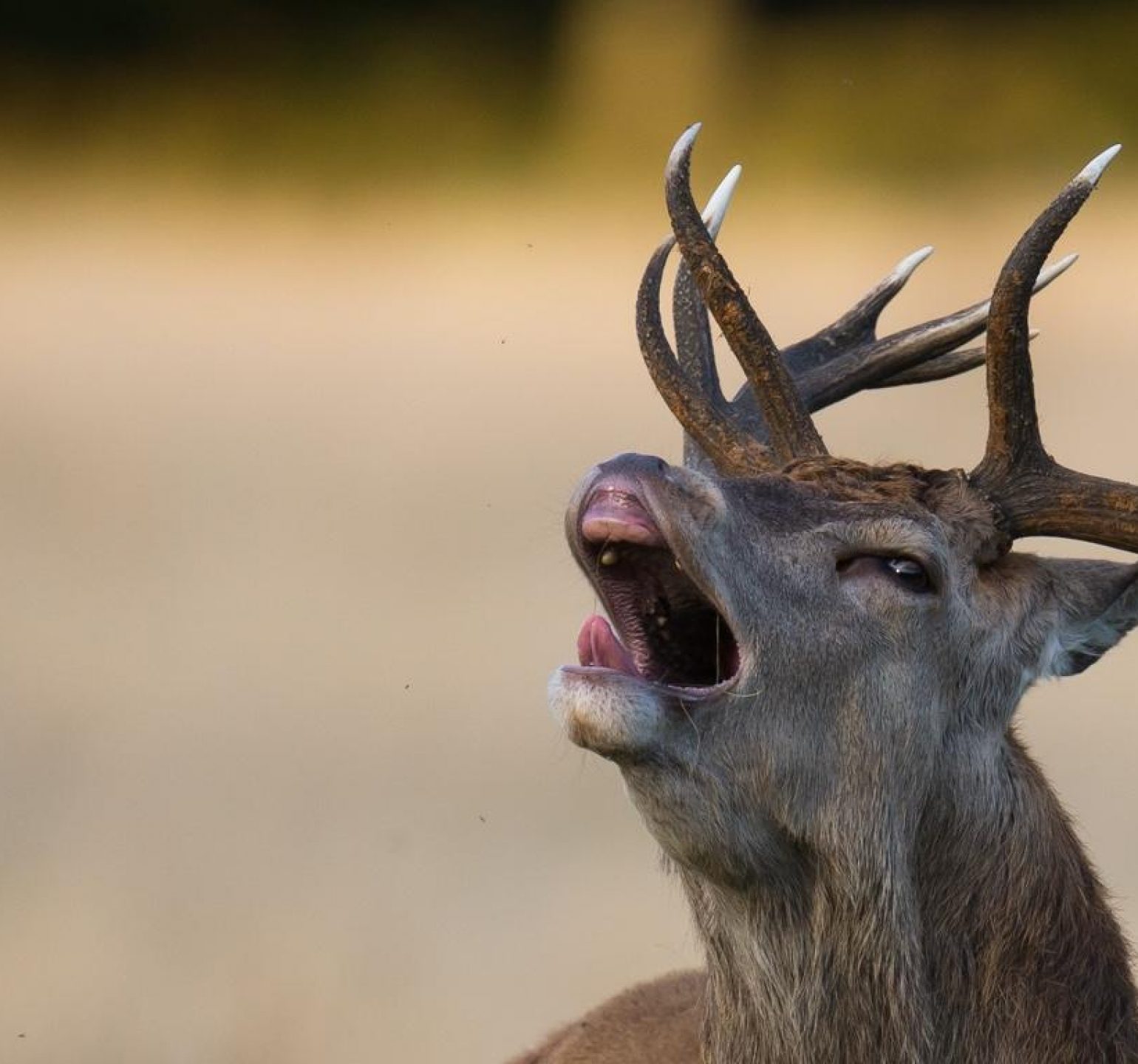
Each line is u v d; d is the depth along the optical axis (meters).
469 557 33.81
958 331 14.72
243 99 70.62
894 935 12.56
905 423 40.00
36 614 31.03
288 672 28.70
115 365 49.19
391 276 58.53
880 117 69.19
